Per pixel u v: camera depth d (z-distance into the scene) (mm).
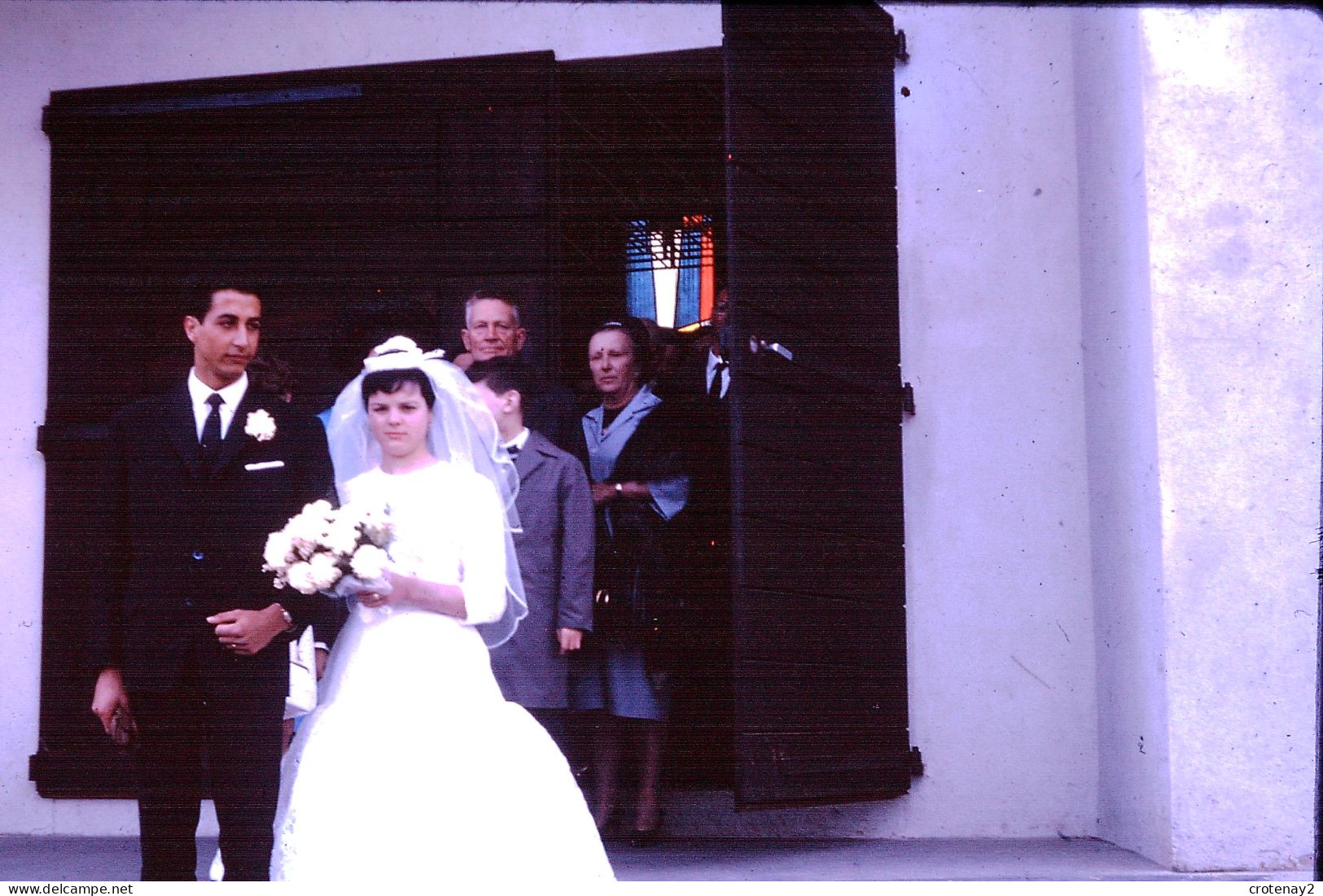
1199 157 4828
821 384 5297
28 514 5980
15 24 6211
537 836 3455
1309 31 4824
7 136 6184
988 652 5609
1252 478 4723
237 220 6055
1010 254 5750
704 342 6094
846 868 4734
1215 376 4766
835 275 5418
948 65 5836
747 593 4848
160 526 3658
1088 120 5559
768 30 5234
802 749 5004
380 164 6012
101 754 5793
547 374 5844
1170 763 4629
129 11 6215
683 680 5641
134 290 6047
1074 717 5539
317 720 3566
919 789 5578
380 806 3393
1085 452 5625
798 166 5301
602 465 5504
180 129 6102
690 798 5637
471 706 3566
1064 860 4863
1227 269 4797
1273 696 4641
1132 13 4980
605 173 6730
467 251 5938
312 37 6160
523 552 5012
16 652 5918
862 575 5395
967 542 5660
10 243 6129
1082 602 5570
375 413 3801
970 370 5719
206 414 3734
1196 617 4680
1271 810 4598
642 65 5996
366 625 3633
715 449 5766
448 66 6004
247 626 3566
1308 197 4793
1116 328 5199
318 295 5969
